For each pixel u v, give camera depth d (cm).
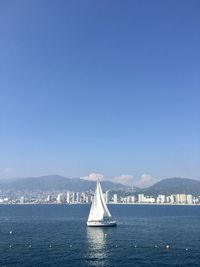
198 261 8438
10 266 7912
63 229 16050
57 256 9088
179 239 12344
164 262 8325
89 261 8462
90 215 16688
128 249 10212
